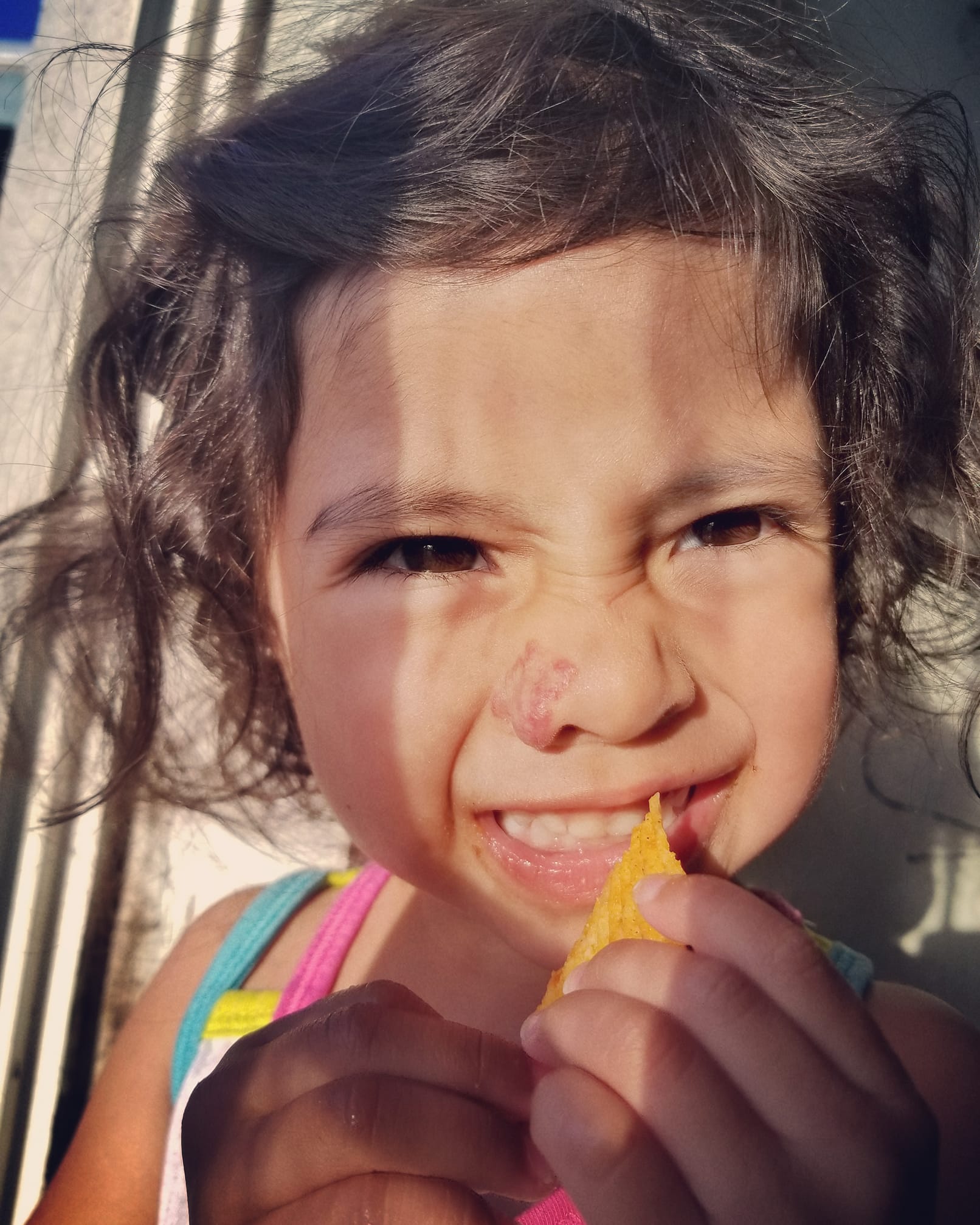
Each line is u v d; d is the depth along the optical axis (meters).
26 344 0.27
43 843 0.28
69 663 0.27
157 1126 0.23
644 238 0.15
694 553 0.16
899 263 0.21
